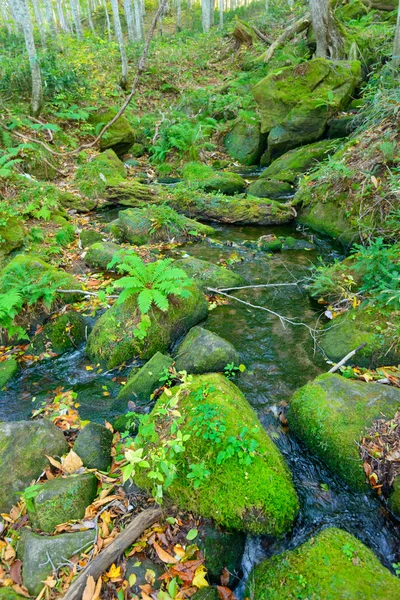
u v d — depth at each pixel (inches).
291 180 345.4
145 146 489.7
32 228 257.6
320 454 120.0
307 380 150.6
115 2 553.6
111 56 668.7
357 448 113.5
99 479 115.9
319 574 85.4
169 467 102.7
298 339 172.4
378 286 175.9
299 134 387.9
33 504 106.7
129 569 92.5
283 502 101.1
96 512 106.0
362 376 144.5
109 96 550.0
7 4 1131.3
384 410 121.1
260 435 117.0
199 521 101.7
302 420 126.6
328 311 183.9
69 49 668.7
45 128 390.6
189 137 451.5
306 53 530.3
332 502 108.3
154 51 716.0
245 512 98.6
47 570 92.2
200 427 114.3
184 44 802.8
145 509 104.6
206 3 902.4
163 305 161.9
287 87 400.2
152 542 97.7
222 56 717.9
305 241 258.7
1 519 107.8
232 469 104.3
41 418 140.9
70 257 246.4
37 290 187.6
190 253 255.1
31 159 341.7
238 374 155.3
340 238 246.8
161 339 172.1
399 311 159.8
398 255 178.1
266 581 89.2
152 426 116.2
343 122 361.1
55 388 157.8
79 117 425.7
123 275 226.8
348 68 396.2
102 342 170.1
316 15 443.5
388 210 219.5
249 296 205.6
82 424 137.9
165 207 286.2
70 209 320.8
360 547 91.7
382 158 235.0
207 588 90.0
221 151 479.2
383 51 430.0
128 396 147.6
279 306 196.2
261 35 681.0
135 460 100.5
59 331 179.8
